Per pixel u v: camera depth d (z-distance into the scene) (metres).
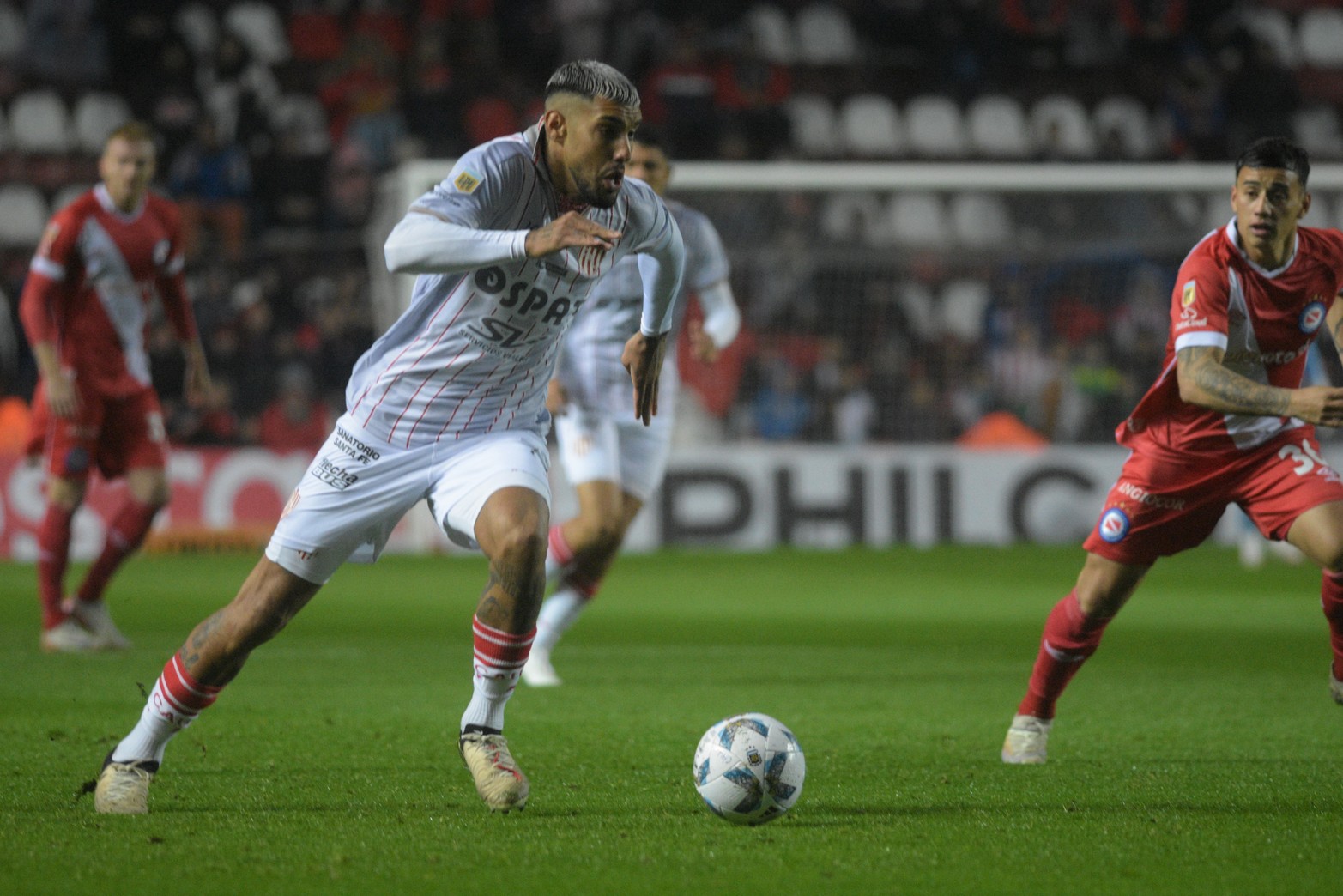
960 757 19.19
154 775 17.23
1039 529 65.06
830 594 45.53
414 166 54.94
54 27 79.56
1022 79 89.31
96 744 19.62
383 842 14.03
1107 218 76.12
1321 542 17.42
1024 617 39.31
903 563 56.25
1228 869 13.14
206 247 70.75
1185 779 17.55
